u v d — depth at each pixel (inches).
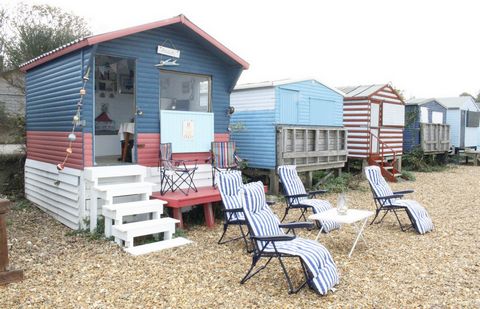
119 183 289.1
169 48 327.0
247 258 227.0
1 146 499.5
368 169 315.9
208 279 194.7
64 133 309.9
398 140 672.4
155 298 172.4
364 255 235.3
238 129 468.8
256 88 463.5
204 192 312.5
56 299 170.7
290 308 164.4
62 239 267.6
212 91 362.6
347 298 174.2
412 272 206.7
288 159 453.1
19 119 472.1
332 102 532.4
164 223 259.8
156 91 323.0
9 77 558.3
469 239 271.9
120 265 213.0
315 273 176.1
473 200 427.2
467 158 917.2
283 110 458.6
